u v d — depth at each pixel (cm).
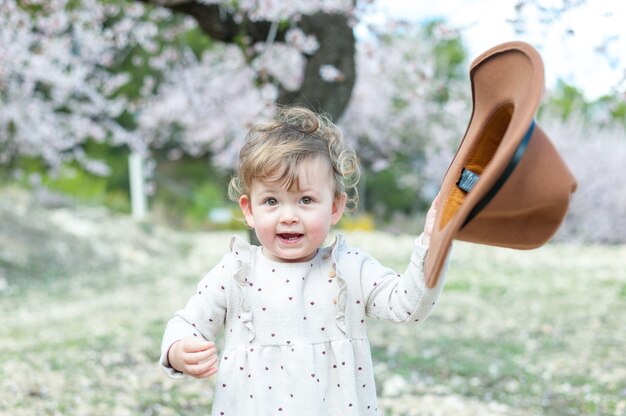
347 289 212
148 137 998
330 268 216
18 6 538
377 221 1772
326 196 211
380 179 1870
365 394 211
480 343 601
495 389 469
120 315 710
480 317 712
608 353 565
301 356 206
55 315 711
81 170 1666
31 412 393
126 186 1734
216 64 796
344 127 988
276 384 206
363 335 213
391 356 552
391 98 1166
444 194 184
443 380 489
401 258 1164
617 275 1011
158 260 1160
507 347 584
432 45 1216
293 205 208
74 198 1415
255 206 212
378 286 212
